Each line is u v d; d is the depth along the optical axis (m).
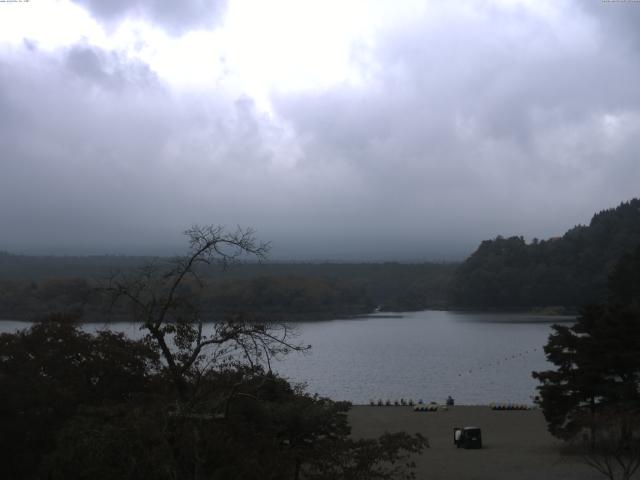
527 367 124.75
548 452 46.56
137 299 22.09
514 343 172.25
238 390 21.77
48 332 34.47
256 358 23.62
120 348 34.25
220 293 146.50
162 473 19.28
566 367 47.38
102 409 22.36
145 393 27.14
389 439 23.45
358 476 22.47
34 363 33.03
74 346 34.00
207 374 22.36
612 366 45.69
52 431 29.39
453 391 98.88
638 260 121.25
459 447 49.84
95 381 33.56
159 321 21.66
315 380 111.69
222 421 21.00
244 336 23.06
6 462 29.42
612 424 38.03
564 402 46.94
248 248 22.17
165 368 24.31
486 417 66.62
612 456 39.47
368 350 157.75
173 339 24.88
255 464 20.58
